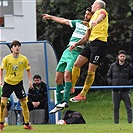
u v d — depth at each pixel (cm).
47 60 4081
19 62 2938
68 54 2858
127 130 2925
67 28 7000
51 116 3931
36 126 3334
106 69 7081
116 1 6875
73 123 3828
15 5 5547
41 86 3934
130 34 6944
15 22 5484
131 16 6950
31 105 3919
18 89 2972
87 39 2742
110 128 3073
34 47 4097
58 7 6969
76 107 6081
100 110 5944
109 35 6994
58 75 2888
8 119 3953
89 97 6488
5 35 5425
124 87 3756
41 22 7075
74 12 6912
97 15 2694
